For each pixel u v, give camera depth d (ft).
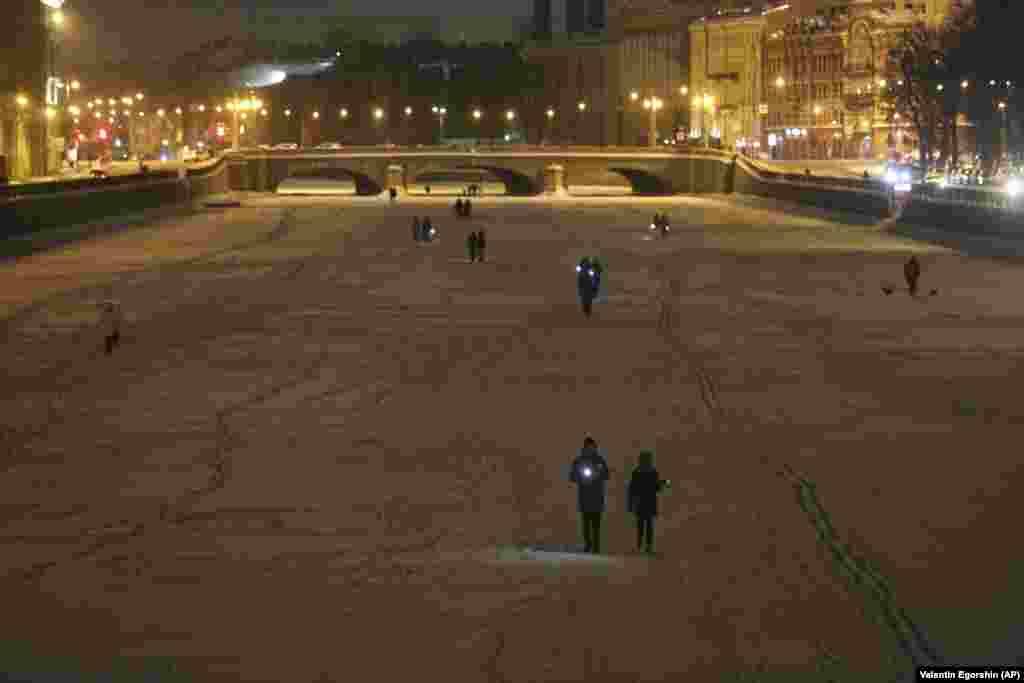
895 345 280.31
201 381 240.53
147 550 139.85
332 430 202.28
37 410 215.72
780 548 140.67
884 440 196.03
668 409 219.20
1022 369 253.24
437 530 149.59
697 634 111.45
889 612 118.42
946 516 153.89
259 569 132.26
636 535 146.92
